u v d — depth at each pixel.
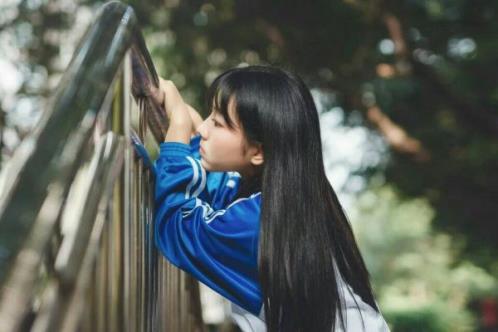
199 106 14.53
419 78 14.42
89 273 1.53
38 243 1.30
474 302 37.34
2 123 10.89
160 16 14.05
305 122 2.56
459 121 15.43
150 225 2.62
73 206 1.59
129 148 2.10
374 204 22.58
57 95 1.60
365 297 2.57
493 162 15.62
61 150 1.47
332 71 14.48
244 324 2.60
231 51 14.41
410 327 27.02
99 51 1.83
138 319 2.32
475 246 18.06
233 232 2.52
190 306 3.88
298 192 2.51
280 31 14.06
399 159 16.38
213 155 2.61
